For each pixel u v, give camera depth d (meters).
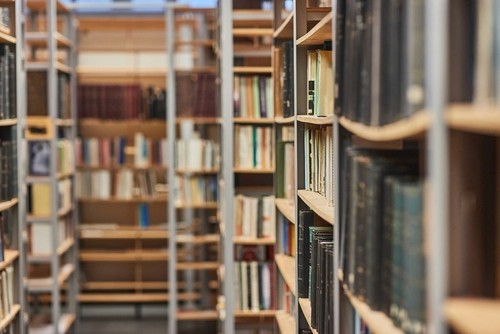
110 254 7.86
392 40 1.85
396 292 1.90
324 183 3.33
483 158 1.61
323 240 3.08
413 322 1.76
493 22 1.48
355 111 2.26
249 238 5.70
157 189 8.12
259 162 5.80
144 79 8.38
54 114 6.47
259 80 5.82
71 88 7.38
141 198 7.79
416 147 2.44
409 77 1.72
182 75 7.46
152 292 8.23
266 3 6.04
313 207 3.11
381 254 2.07
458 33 1.60
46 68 6.47
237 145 5.80
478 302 1.57
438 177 1.54
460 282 1.62
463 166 1.59
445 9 1.51
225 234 5.70
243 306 5.70
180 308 7.84
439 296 1.56
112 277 8.37
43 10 7.62
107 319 8.01
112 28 7.88
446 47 1.53
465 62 1.60
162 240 8.27
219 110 6.71
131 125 8.32
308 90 3.57
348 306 2.63
